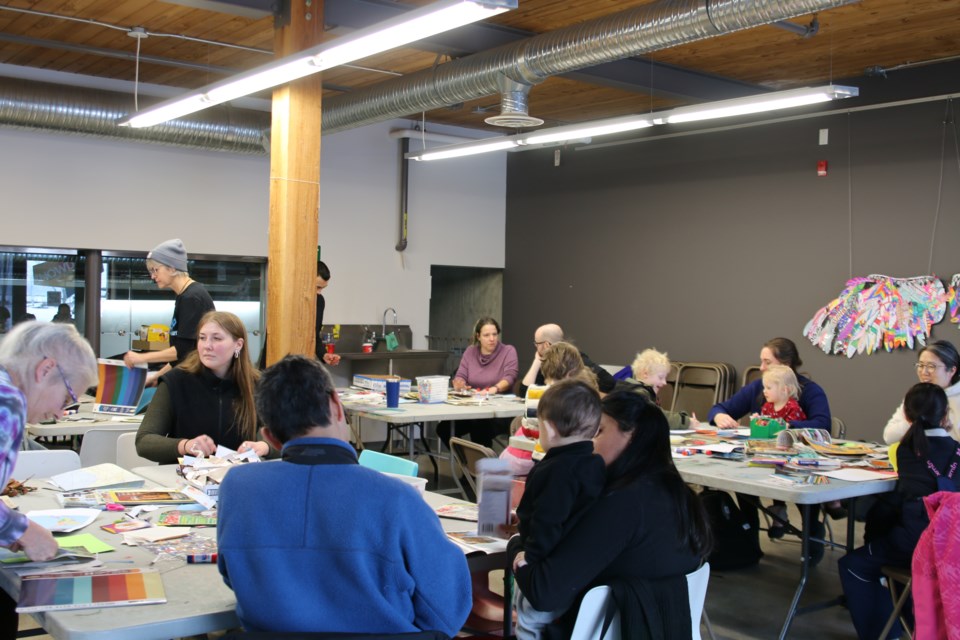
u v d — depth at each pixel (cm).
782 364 555
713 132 887
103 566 224
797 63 751
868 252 769
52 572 217
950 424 374
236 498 197
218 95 604
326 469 197
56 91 759
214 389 379
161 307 882
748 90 825
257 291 945
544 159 1062
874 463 417
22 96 743
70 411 523
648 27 535
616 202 978
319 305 784
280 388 202
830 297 795
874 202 765
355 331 983
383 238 1009
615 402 260
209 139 831
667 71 764
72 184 821
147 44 727
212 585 214
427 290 1044
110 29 687
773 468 398
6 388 201
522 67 614
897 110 751
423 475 783
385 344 995
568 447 252
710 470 390
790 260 824
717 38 680
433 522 201
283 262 607
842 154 788
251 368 385
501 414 610
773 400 526
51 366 216
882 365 757
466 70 655
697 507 252
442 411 597
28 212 801
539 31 686
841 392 785
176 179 877
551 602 238
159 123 782
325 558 192
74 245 823
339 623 192
